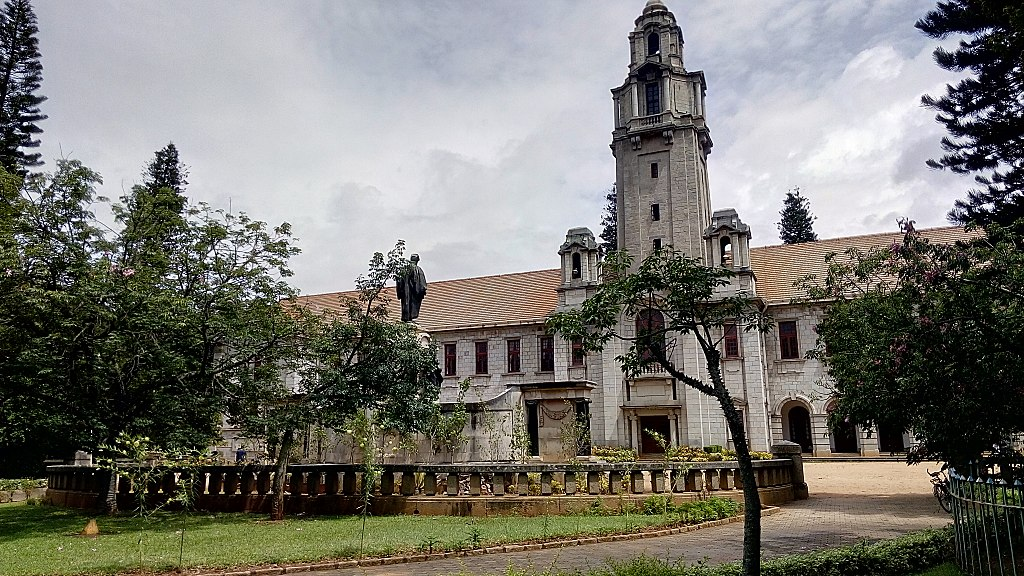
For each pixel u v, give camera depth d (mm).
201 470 19484
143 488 15102
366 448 16312
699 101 46406
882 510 18172
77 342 16312
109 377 17703
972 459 10914
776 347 42781
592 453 32875
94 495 20406
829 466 36000
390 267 18500
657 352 9367
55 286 17062
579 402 32781
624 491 17031
